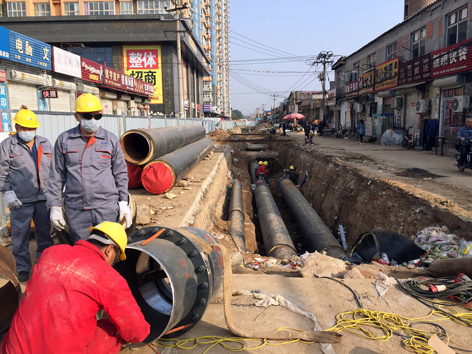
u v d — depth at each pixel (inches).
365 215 414.3
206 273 133.0
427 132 758.5
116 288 92.3
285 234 403.5
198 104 2795.3
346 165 564.4
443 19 737.6
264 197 586.2
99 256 97.6
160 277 142.6
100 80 982.4
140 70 1764.3
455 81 647.8
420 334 142.1
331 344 134.6
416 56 868.6
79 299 87.5
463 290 171.9
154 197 348.5
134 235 135.7
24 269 187.2
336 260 225.9
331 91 1592.0
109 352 103.6
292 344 134.8
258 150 1164.5
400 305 166.1
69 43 1509.6
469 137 468.8
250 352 130.3
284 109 3526.1
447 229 287.3
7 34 594.2
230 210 475.8
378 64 1087.0
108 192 153.9
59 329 86.0
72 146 150.0
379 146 908.6
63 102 817.5
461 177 438.6
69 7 1784.0
